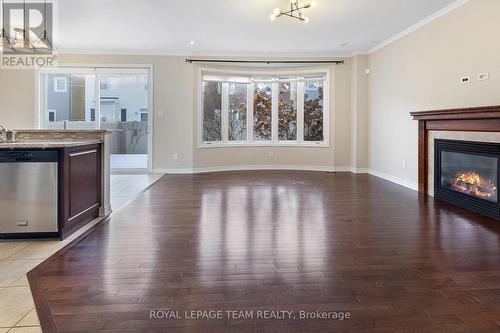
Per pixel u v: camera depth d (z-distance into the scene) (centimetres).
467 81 450
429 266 250
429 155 525
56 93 772
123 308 191
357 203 469
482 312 186
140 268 247
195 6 494
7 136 371
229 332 168
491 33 409
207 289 214
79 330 169
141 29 603
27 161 303
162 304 195
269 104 873
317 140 852
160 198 501
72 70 761
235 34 630
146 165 789
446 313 185
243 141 872
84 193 354
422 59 555
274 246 295
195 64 775
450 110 447
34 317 181
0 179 303
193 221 375
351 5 484
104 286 218
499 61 397
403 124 619
